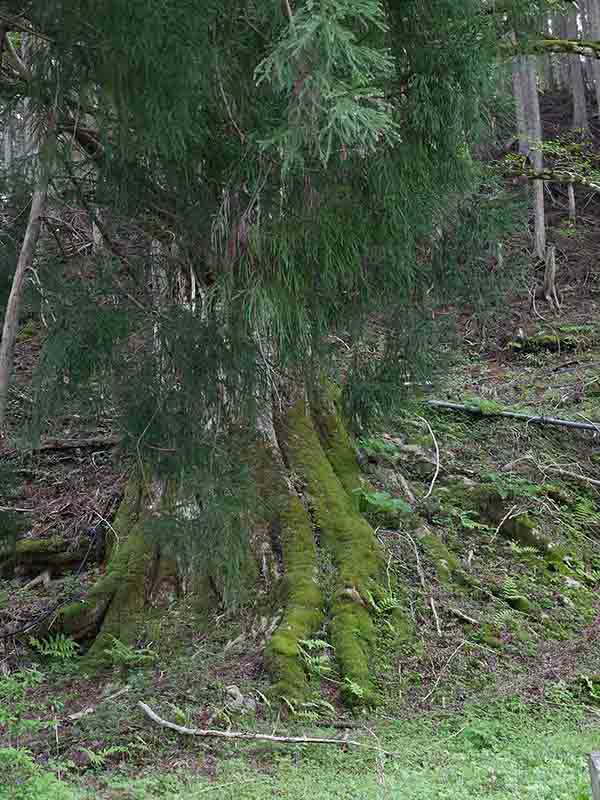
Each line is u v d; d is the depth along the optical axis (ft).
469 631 29.99
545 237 69.00
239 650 27.78
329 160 16.83
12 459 31.27
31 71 16.72
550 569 34.83
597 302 61.93
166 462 20.10
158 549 30.91
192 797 17.71
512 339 55.21
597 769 8.76
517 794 16.15
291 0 14.53
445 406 44.68
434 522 35.70
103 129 17.75
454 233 22.56
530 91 65.46
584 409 46.52
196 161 18.11
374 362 23.73
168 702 24.66
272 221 16.87
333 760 21.33
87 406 20.53
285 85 13.60
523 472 40.34
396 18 17.71
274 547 30.60
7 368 19.04
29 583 33.65
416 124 17.65
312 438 34.60
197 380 19.45
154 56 14.82
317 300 18.45
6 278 21.89
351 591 29.35
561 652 29.76
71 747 22.06
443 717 25.13
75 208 21.22
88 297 19.40
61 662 29.01
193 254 20.33
